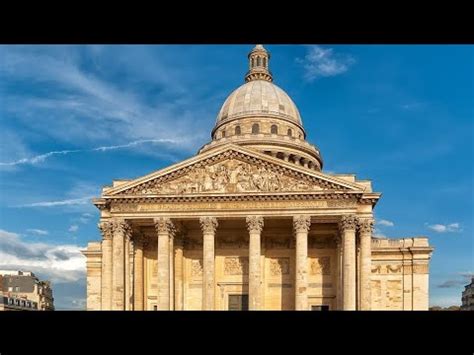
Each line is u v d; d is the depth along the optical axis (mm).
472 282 153000
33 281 181375
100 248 107375
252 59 178500
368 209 86750
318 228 94000
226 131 161875
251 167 88125
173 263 91188
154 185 89562
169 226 87688
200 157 88500
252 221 85938
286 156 147000
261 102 162125
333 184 85750
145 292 95938
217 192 86688
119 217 88188
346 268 83438
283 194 85625
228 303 96000
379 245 106375
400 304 103625
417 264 104250
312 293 94625
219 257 97750
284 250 96625
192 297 96625
